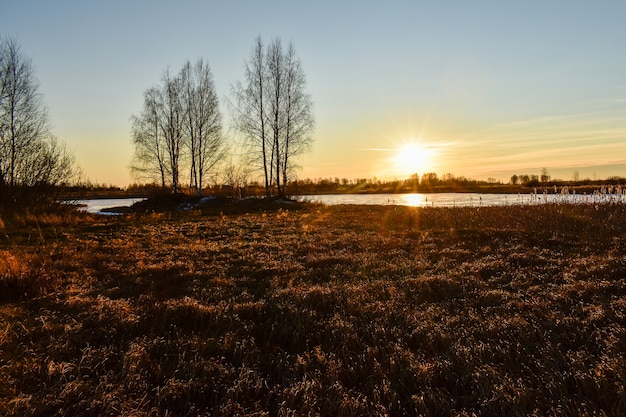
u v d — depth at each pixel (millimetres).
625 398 3494
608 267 7855
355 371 4316
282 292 6973
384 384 4020
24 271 7535
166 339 5105
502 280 7668
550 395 3729
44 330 5219
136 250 11406
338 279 7988
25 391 3883
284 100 33688
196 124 35250
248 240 13531
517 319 5371
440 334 5074
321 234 14617
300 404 3723
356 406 3602
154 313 5914
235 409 3641
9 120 23312
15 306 6207
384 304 6340
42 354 4523
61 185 21750
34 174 20172
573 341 4758
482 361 4402
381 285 7461
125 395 3773
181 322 5691
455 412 3547
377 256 10344
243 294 6875
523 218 16781
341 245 12164
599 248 10156
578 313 5641
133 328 5359
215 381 4117
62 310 6051
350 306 6254
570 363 4223
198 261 9648
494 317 5664
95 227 17609
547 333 4973
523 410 3496
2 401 3676
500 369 4199
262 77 33719
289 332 5309
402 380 4121
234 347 4891
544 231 13289
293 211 26250
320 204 31062
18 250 10852
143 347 4699
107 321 5551
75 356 4617
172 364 4430
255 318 5914
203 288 7238
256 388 3984
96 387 3869
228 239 13773
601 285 6719
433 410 3666
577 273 7711
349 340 5027
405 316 5844
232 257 10352
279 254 10719
